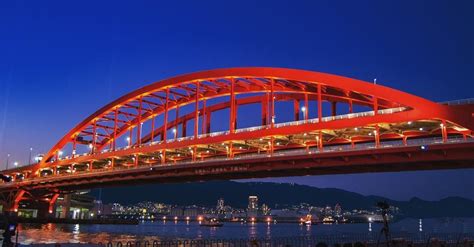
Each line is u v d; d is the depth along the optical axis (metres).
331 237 50.97
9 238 32.47
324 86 90.62
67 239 84.94
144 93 123.31
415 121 73.62
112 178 117.06
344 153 75.38
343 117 81.62
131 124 137.50
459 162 70.31
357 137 88.12
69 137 143.12
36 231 116.88
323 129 81.56
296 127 84.75
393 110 77.19
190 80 109.94
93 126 140.00
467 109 69.38
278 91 103.00
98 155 129.00
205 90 118.06
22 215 180.62
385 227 38.97
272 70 92.62
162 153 111.00
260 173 92.31
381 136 86.44
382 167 77.69
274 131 87.88
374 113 76.62
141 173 108.62
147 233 140.25
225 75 101.62
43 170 160.62
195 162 95.06
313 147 98.06
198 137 101.88
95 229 158.50
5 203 160.75
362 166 78.44
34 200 165.62
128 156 123.50
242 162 87.38
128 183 120.50
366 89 78.19
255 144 100.25
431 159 69.44
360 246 42.53
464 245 46.41
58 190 154.00
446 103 71.75
